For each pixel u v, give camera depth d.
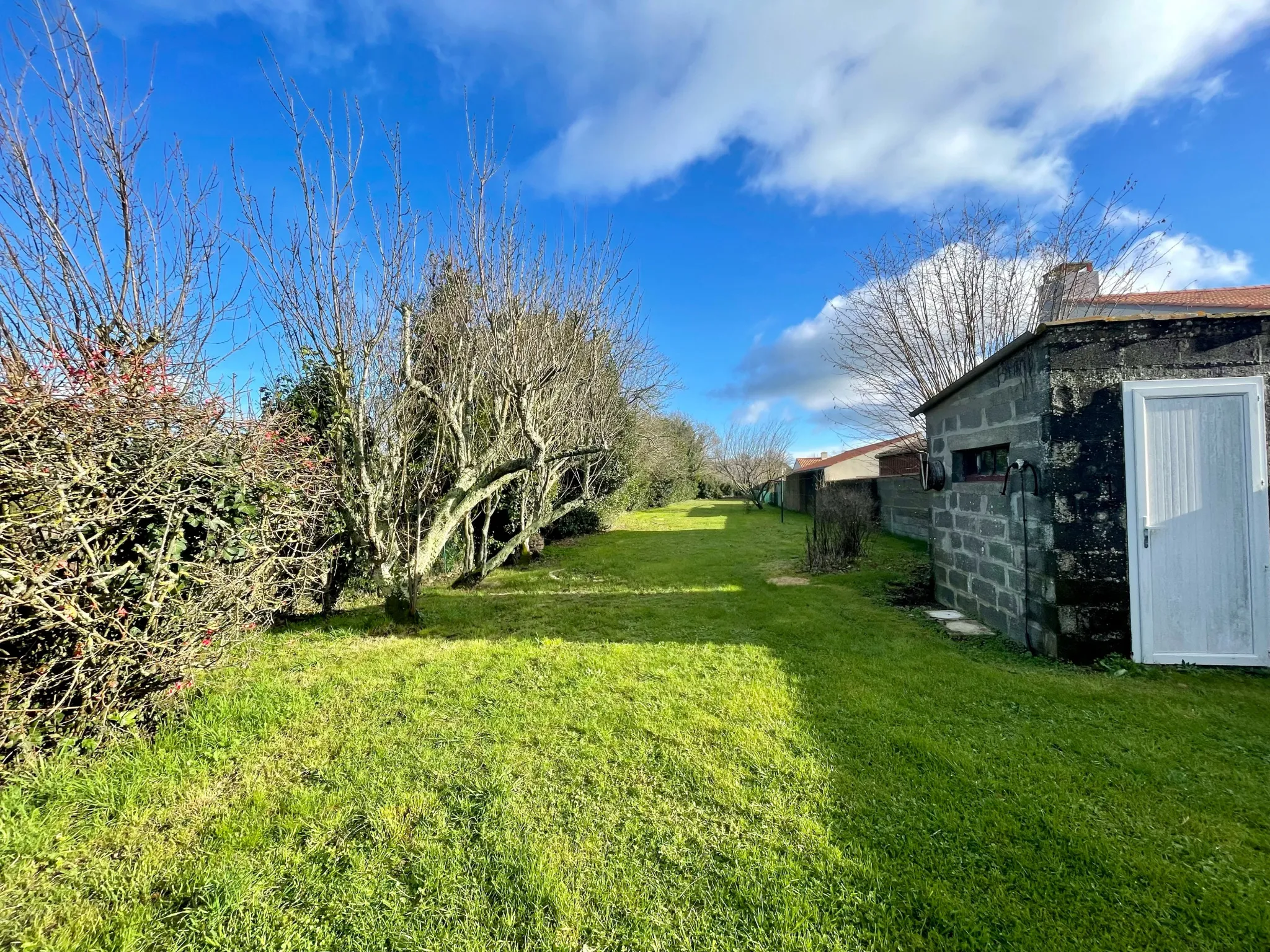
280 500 4.27
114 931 1.68
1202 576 3.76
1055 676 3.71
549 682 3.79
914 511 11.38
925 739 2.78
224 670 3.87
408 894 1.82
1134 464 3.85
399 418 5.82
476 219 5.97
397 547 5.74
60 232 3.90
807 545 8.98
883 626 5.18
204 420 3.34
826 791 2.35
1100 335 3.92
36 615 2.51
